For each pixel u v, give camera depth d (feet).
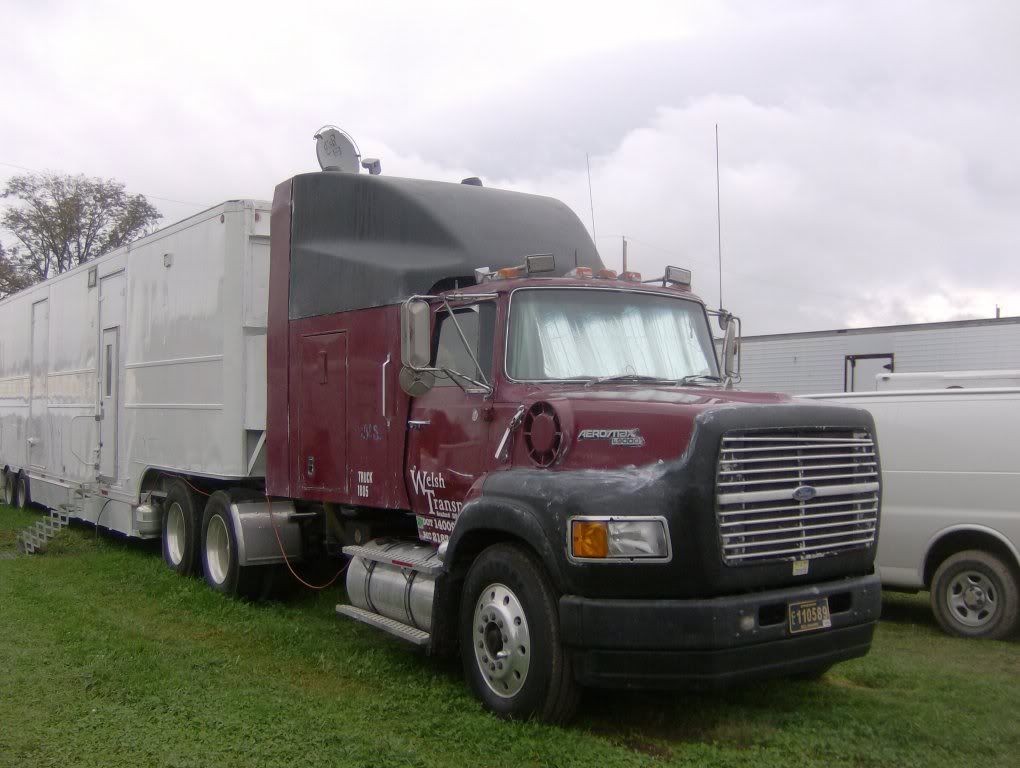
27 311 51.39
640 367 20.39
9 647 21.90
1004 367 62.69
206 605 27.76
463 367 20.22
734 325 23.13
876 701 19.01
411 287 21.86
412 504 21.48
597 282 20.67
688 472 15.66
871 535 18.21
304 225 25.95
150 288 34.76
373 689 19.74
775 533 16.43
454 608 19.48
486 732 16.62
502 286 19.69
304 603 28.84
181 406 31.81
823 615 16.85
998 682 20.71
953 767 15.35
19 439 52.60
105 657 21.11
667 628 15.48
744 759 15.71
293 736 16.31
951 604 26.61
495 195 24.26
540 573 16.94
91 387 40.86
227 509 28.78
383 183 23.66
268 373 27.07
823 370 73.26
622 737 16.92
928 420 27.53
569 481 16.53
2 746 15.49
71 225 151.53
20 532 42.52
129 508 36.60
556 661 16.55
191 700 18.28
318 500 24.77
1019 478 25.81
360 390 23.17
